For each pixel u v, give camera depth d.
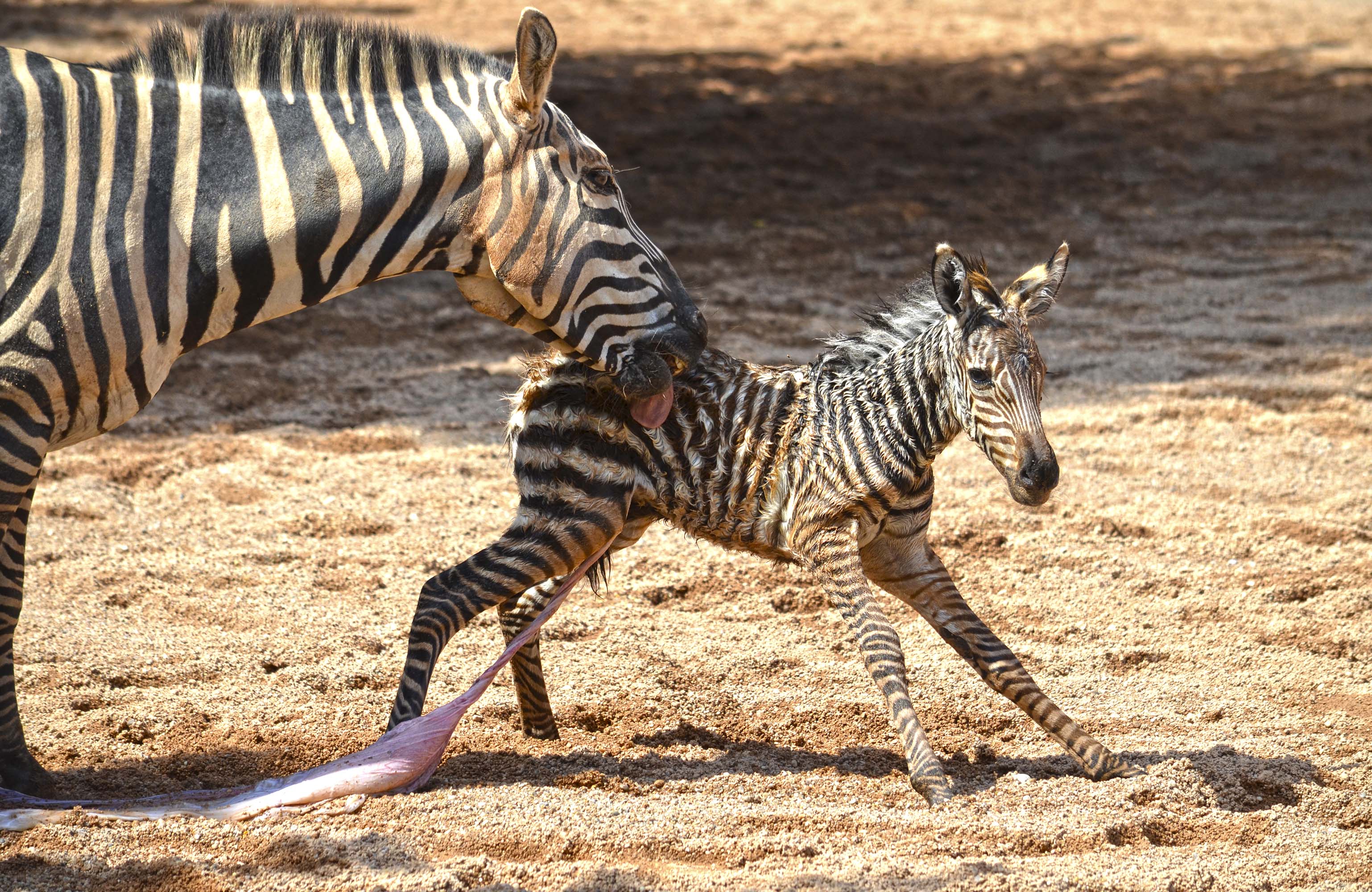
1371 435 19.38
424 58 9.86
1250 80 47.00
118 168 9.09
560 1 63.72
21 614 13.19
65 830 8.85
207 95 9.40
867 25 59.38
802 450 10.47
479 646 13.02
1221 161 37.41
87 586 13.95
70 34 45.81
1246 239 30.53
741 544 10.95
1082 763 10.39
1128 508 16.81
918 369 10.38
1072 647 13.20
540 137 9.78
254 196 9.36
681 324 10.29
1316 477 17.84
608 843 9.00
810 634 13.53
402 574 14.70
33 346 8.80
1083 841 9.18
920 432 10.30
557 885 8.33
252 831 8.96
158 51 9.48
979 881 8.40
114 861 8.59
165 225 9.16
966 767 10.77
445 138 9.63
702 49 52.22
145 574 14.32
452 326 24.81
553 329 10.08
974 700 11.95
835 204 32.84
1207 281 27.45
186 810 9.28
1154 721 11.63
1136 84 46.53
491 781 10.18
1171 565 15.22
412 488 17.17
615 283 9.98
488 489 17.23
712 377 10.80
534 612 10.90
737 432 10.59
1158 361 22.59
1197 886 8.52
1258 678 12.54
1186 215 32.50
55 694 11.50
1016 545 15.69
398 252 9.72
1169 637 13.48
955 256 10.06
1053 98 44.34
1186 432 19.44
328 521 15.96
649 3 64.62
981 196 33.78
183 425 19.16
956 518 16.34
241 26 9.59
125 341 9.06
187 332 9.42
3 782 9.62
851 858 8.83
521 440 10.48
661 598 14.35
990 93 44.78
